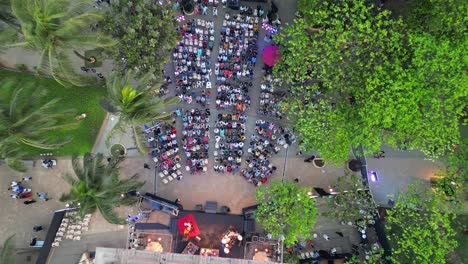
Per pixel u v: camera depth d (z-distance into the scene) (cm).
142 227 3656
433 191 3678
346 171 3869
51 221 3753
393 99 3200
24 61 3988
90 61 4059
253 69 4266
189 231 3575
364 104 3272
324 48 3388
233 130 4109
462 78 3028
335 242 3959
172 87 4162
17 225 3778
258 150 4116
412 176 4131
